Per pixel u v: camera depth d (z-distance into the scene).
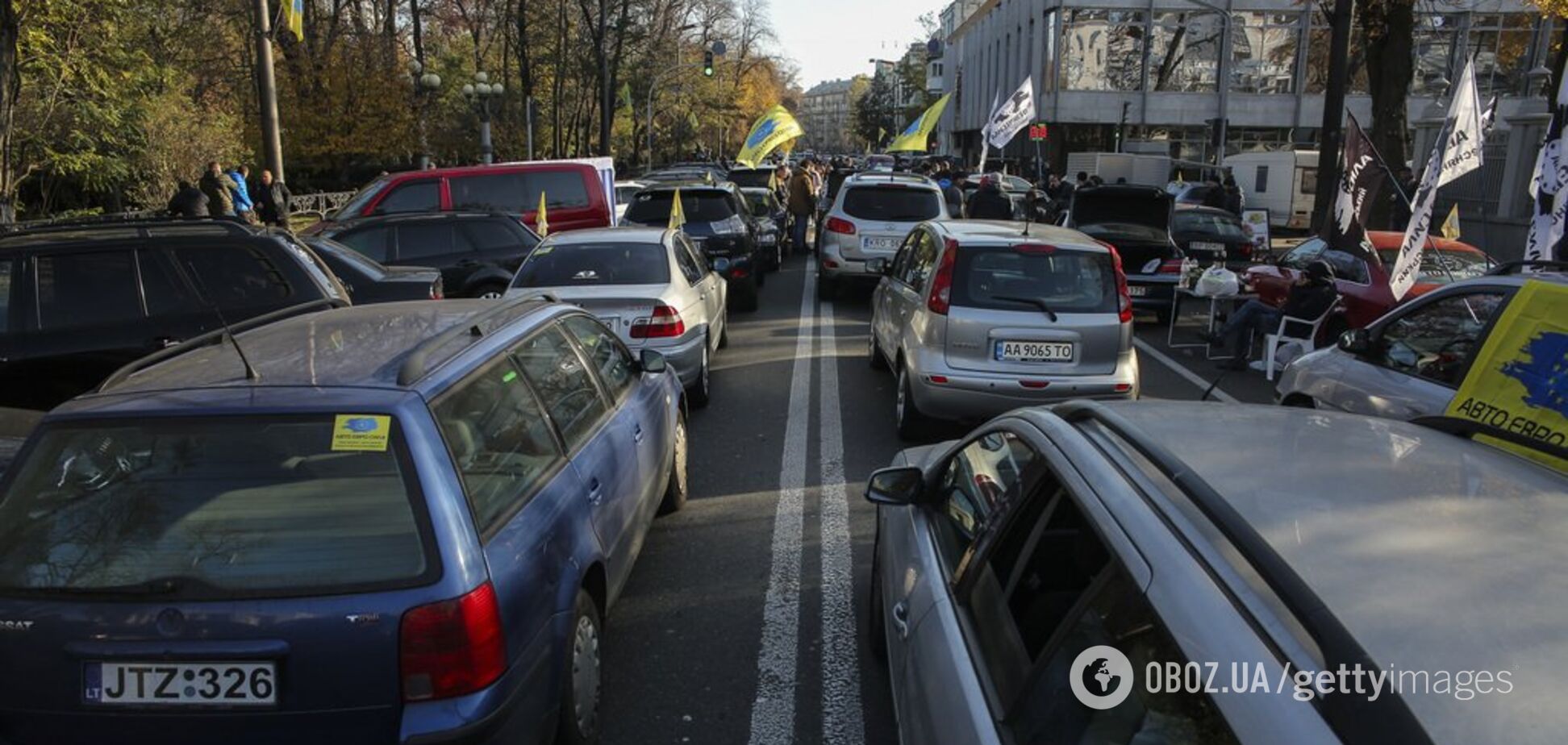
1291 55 46.03
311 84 31.23
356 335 3.70
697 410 8.66
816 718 3.88
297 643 2.70
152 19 26.22
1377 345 5.95
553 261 8.62
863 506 6.23
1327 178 15.69
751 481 6.76
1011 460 2.89
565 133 55.25
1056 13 46.25
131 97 21.28
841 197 14.62
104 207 22.64
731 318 13.65
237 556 2.77
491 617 2.82
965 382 6.92
